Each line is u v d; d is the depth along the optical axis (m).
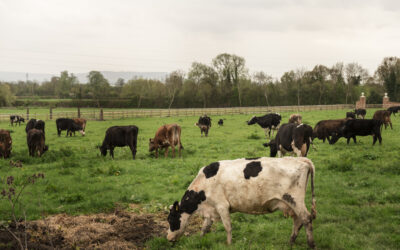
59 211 8.30
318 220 7.12
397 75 80.19
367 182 9.83
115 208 8.56
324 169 12.03
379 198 8.41
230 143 20.77
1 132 15.85
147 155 16.70
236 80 83.25
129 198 9.28
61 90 121.50
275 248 5.71
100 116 44.91
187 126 34.03
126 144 15.91
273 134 26.39
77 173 12.60
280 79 89.19
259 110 57.03
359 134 18.27
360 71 89.75
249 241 5.87
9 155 16.34
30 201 8.92
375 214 7.27
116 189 10.24
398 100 79.75
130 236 6.71
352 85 84.62
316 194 9.08
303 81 86.75
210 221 6.28
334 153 15.70
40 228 6.96
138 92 84.69
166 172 12.45
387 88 80.94
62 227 7.15
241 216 7.54
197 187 6.15
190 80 82.94
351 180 10.30
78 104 85.38
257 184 5.66
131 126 15.91
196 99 80.69
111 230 7.00
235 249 5.60
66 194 9.71
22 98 115.31
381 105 65.06
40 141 16.36
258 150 17.55
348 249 5.63
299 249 5.63
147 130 30.17
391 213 7.27
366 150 16.16
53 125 38.62
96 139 25.09
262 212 5.92
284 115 45.84
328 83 85.94
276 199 5.63
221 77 83.75
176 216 6.30
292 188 5.50
